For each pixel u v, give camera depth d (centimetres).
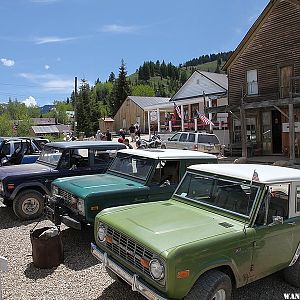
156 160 695
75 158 910
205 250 382
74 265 589
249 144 2264
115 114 6862
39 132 8044
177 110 3375
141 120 5756
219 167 534
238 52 2372
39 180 863
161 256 366
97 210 626
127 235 421
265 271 451
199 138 2147
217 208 478
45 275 553
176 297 366
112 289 505
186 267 366
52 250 580
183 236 399
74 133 4400
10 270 571
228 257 402
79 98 6406
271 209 461
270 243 449
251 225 434
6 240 721
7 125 4734
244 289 500
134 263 409
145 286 386
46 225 820
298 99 1752
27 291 501
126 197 654
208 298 373
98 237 482
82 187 666
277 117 2241
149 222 446
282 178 475
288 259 479
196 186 528
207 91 3597
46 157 970
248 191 461
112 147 957
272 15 2170
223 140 2623
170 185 701
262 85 2258
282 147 2175
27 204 857
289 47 2100
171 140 2291
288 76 2120
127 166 756
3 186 841
